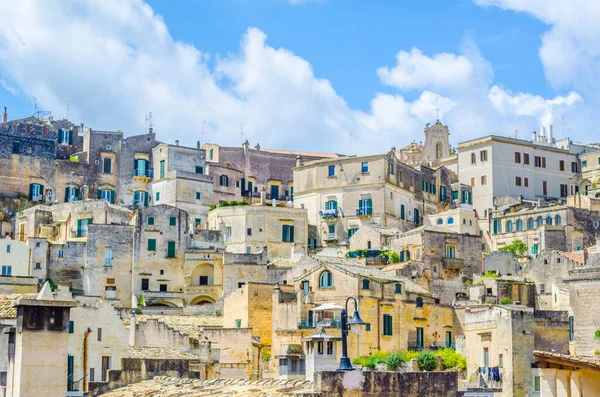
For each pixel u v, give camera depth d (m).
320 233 155.12
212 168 170.62
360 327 109.12
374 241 142.75
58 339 45.16
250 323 111.75
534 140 191.75
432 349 115.56
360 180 154.38
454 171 179.62
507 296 123.81
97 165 167.62
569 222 154.00
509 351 86.31
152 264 140.00
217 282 139.75
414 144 193.50
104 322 79.75
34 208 151.38
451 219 158.38
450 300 132.88
